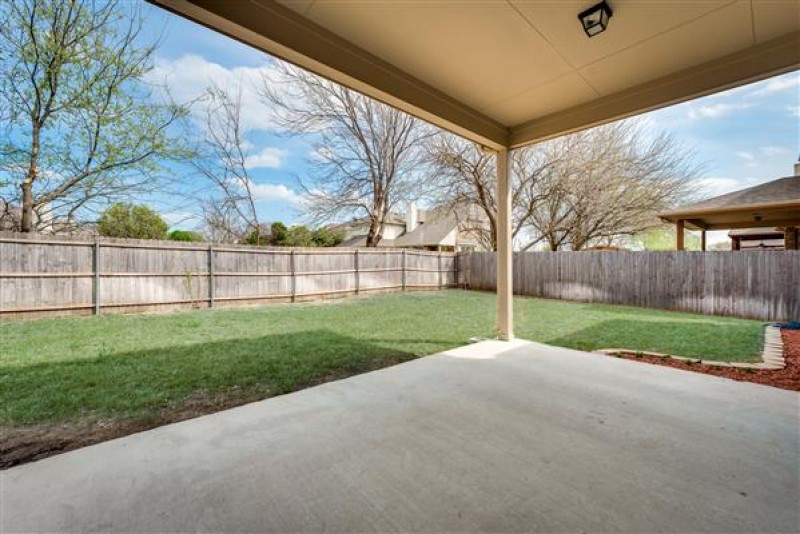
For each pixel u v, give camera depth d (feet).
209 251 26.40
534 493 5.56
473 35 8.76
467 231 52.70
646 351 14.21
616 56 9.55
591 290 30.42
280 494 5.57
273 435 7.47
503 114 13.38
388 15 8.12
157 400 9.53
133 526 4.90
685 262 25.32
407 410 8.66
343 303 29.40
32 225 27.17
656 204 40.57
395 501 5.40
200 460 6.54
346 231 52.11
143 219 34.47
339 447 6.97
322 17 8.21
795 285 21.24
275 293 29.60
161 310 24.45
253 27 7.51
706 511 5.15
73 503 5.36
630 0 7.47
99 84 26.84
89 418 8.50
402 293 36.96
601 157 39.78
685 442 7.09
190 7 6.88
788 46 8.58
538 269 33.91
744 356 13.53
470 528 4.86
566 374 11.27
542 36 8.73
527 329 18.97
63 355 13.48
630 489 5.65
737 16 7.94
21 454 6.92
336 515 5.12
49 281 20.75
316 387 10.28
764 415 8.29
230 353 14.03
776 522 4.93
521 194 42.83
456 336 17.22
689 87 10.08
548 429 7.65
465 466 6.30
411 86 10.68
